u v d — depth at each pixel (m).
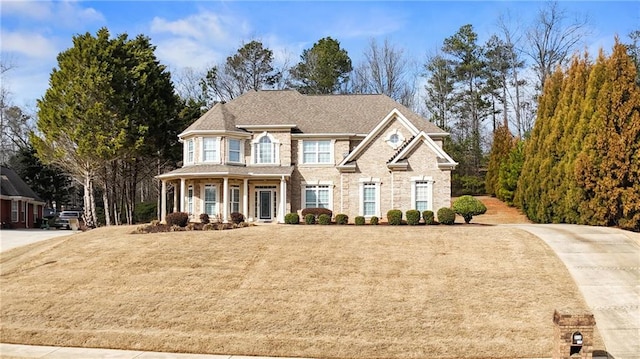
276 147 36.94
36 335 15.64
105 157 39.31
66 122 39.09
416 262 20.84
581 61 33.75
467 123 65.94
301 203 37.16
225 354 14.23
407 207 32.53
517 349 13.93
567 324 11.88
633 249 22.08
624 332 14.85
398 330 15.28
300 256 21.92
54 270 21.84
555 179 32.81
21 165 62.88
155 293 18.58
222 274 20.20
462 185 54.19
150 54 44.00
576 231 25.94
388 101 39.97
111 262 22.28
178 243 24.61
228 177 34.19
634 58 47.75
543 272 19.48
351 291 18.14
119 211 49.06
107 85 38.62
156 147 44.12
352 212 34.12
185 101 52.16
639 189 26.98
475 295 17.53
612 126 28.20
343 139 37.28
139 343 14.94
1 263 24.75
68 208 74.38
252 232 26.55
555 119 34.81
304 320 16.09
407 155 32.75
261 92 40.75
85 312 17.20
